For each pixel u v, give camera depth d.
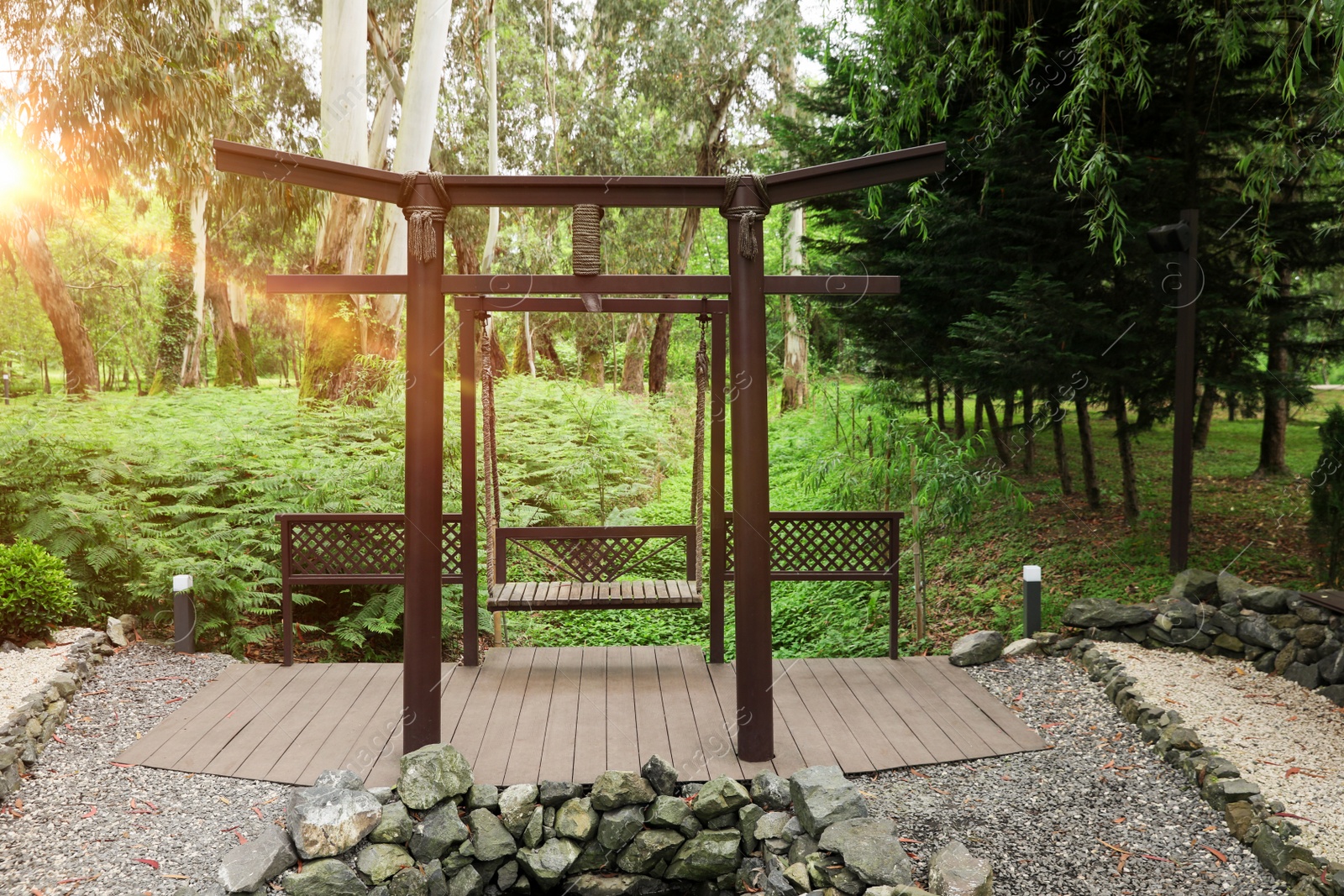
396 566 4.84
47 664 4.32
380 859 3.00
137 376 27.06
